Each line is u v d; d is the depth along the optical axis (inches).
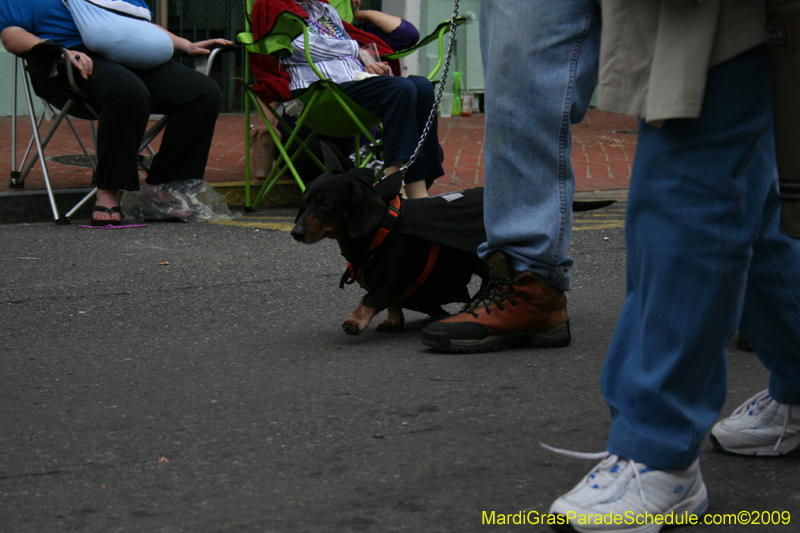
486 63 128.4
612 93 74.3
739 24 68.1
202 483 86.4
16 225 246.2
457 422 104.3
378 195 138.5
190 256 208.8
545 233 129.2
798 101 68.2
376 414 107.0
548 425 103.4
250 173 312.2
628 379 76.1
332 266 201.6
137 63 243.3
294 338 144.5
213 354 134.0
